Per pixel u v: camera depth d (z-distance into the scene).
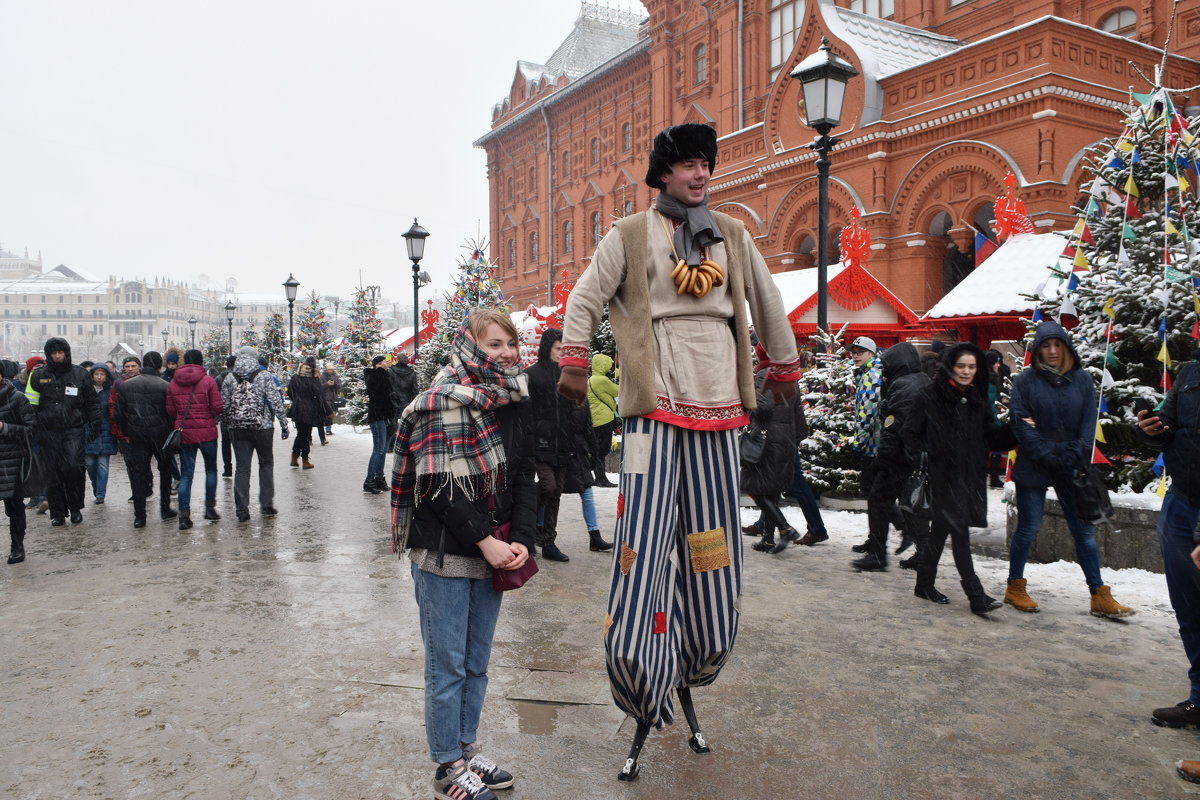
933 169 17.42
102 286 172.12
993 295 12.00
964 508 5.28
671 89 30.98
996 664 4.38
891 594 5.79
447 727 2.91
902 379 6.26
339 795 3.03
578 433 7.12
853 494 8.97
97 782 3.13
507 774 3.07
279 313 39.22
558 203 39.50
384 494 11.20
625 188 34.41
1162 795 3.04
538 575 6.43
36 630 5.06
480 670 3.05
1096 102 15.66
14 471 6.82
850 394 9.23
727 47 27.91
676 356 2.85
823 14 19.45
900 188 18.06
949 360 5.24
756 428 7.04
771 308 3.09
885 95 18.64
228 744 3.46
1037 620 5.14
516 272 43.38
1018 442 5.22
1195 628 3.55
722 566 2.96
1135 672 4.26
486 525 2.86
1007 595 5.44
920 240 17.70
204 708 3.83
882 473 6.38
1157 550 6.04
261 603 5.68
